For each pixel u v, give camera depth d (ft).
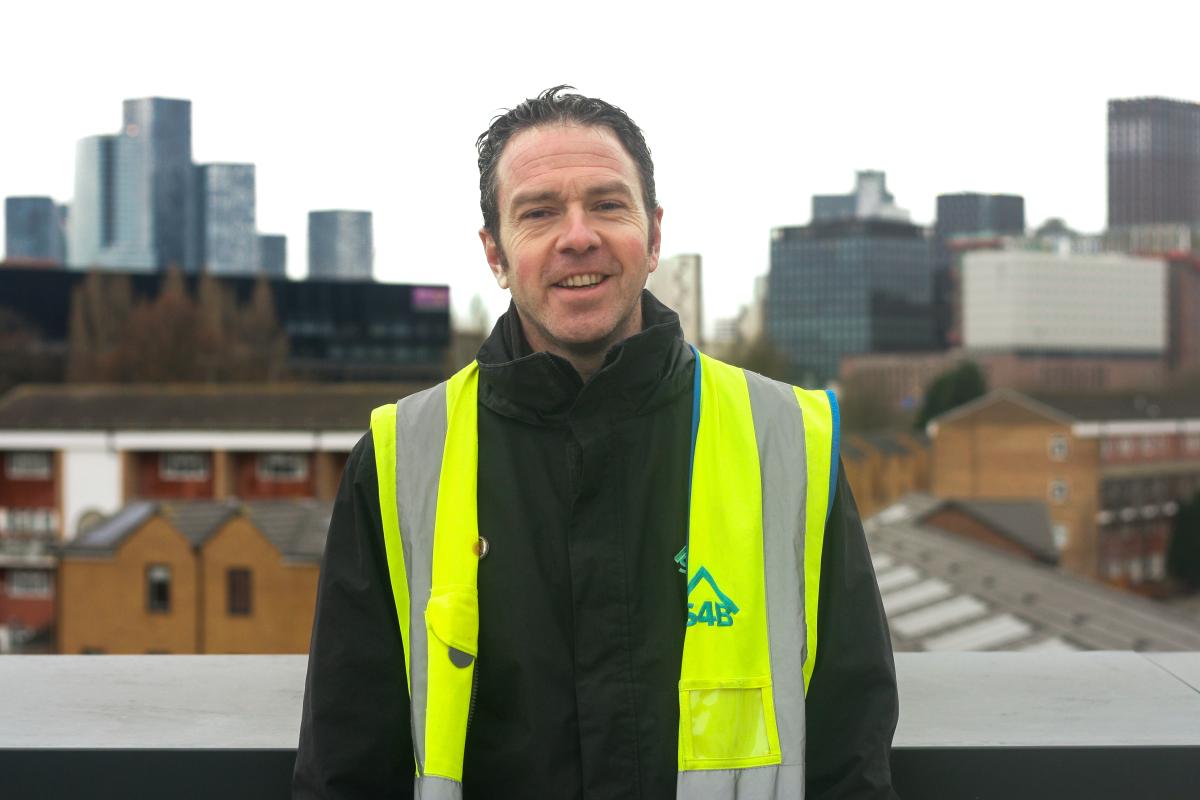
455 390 6.24
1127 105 570.46
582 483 5.84
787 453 6.10
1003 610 87.97
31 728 7.21
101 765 6.95
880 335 513.86
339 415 156.46
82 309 267.80
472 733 5.90
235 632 108.37
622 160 6.16
